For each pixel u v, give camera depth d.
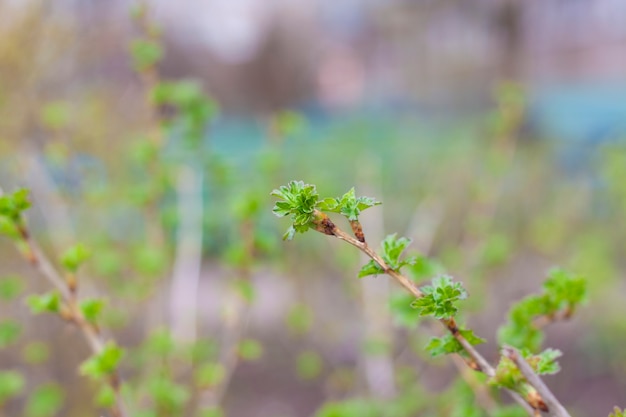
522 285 5.14
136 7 2.88
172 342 2.76
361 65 12.45
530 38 11.34
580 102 10.21
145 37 3.35
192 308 3.23
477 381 1.90
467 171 5.38
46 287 3.75
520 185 5.72
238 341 2.76
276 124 3.32
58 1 4.33
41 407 2.93
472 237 3.57
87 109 4.19
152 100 2.73
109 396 1.98
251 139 8.53
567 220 5.39
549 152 6.54
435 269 1.76
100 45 4.64
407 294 1.75
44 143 4.03
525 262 5.36
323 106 12.47
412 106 11.48
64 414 3.64
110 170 4.22
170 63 11.23
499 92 3.79
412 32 11.90
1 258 3.65
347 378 3.59
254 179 3.45
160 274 3.22
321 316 4.75
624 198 4.29
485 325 4.59
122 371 3.65
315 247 4.51
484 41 11.33
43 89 4.11
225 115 11.73
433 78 11.49
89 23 4.64
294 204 0.97
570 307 1.46
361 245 1.01
